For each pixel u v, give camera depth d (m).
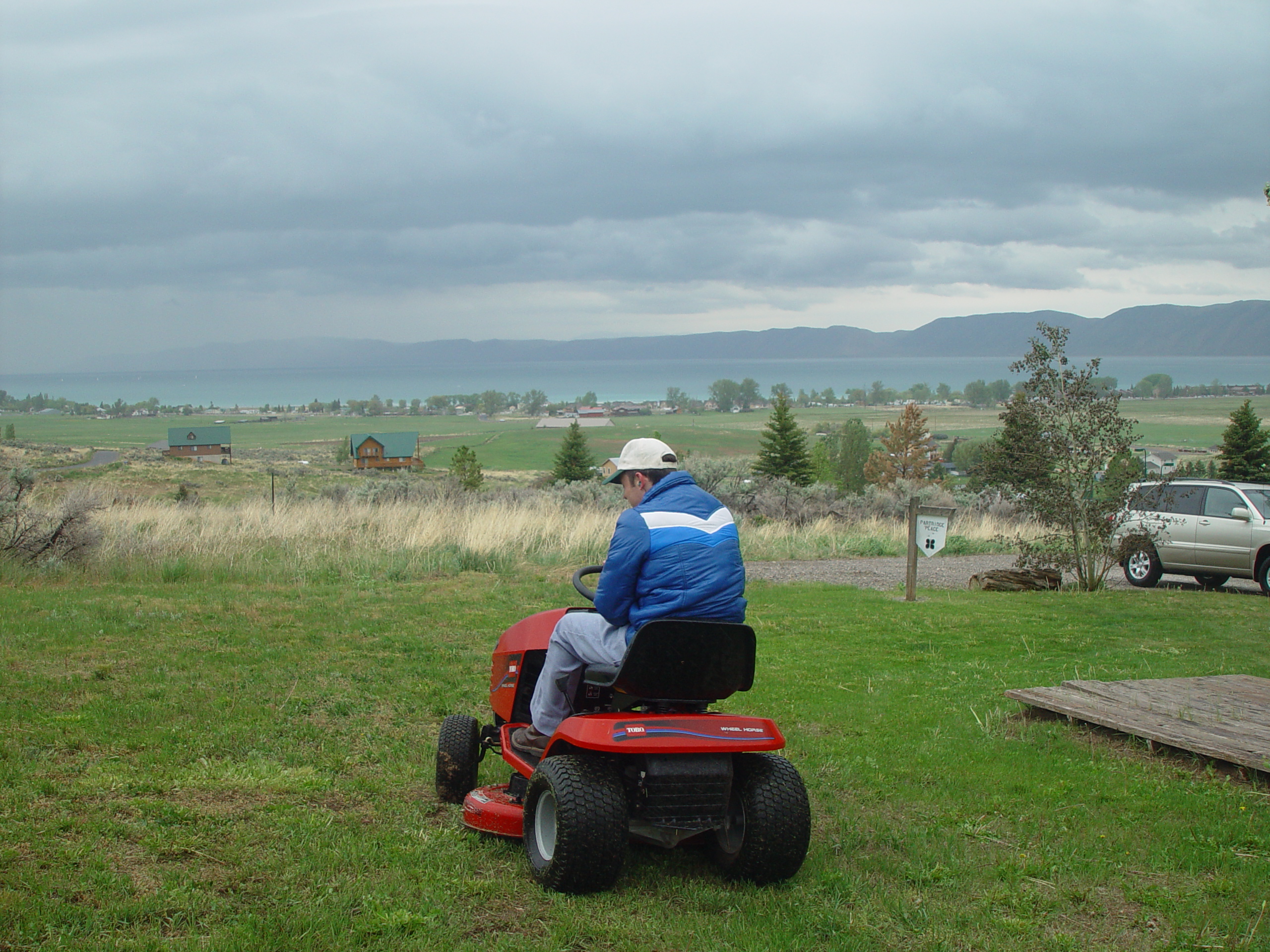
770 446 62.81
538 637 5.08
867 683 8.38
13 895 3.76
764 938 3.71
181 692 7.20
